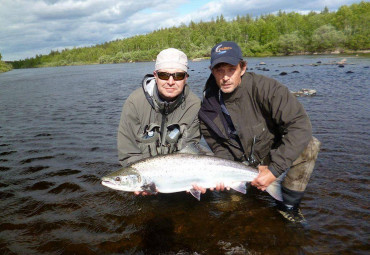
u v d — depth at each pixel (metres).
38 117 4.31
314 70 10.12
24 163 2.26
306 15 49.16
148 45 56.56
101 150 2.51
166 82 1.51
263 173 1.36
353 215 1.40
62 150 2.56
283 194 1.46
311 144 1.36
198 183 1.48
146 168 1.49
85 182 1.90
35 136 3.12
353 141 2.37
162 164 1.49
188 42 46.88
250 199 1.65
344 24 33.00
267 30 37.81
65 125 3.63
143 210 1.57
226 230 1.37
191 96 1.67
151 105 1.62
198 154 1.50
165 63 1.48
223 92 1.46
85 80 12.51
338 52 28.28
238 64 1.41
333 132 2.66
